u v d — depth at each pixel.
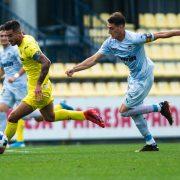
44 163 24.97
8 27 28.31
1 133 29.55
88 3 66.88
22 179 19.67
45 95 29.44
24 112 29.61
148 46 61.97
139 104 31.39
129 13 64.81
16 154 30.81
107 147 39.44
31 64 28.83
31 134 49.28
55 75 56.31
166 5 65.88
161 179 19.58
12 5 61.88
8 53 37.91
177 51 62.09
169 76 58.84
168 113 31.75
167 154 29.38
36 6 63.53
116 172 21.69
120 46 30.33
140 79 30.86
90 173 21.41
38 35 58.88
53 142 50.12
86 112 31.53
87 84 56.22
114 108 50.69
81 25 62.19
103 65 58.06
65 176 20.53
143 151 31.81
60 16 66.50
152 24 64.62
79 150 35.47
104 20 64.19
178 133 51.53
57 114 30.98
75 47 60.44
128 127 50.84
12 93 38.69
